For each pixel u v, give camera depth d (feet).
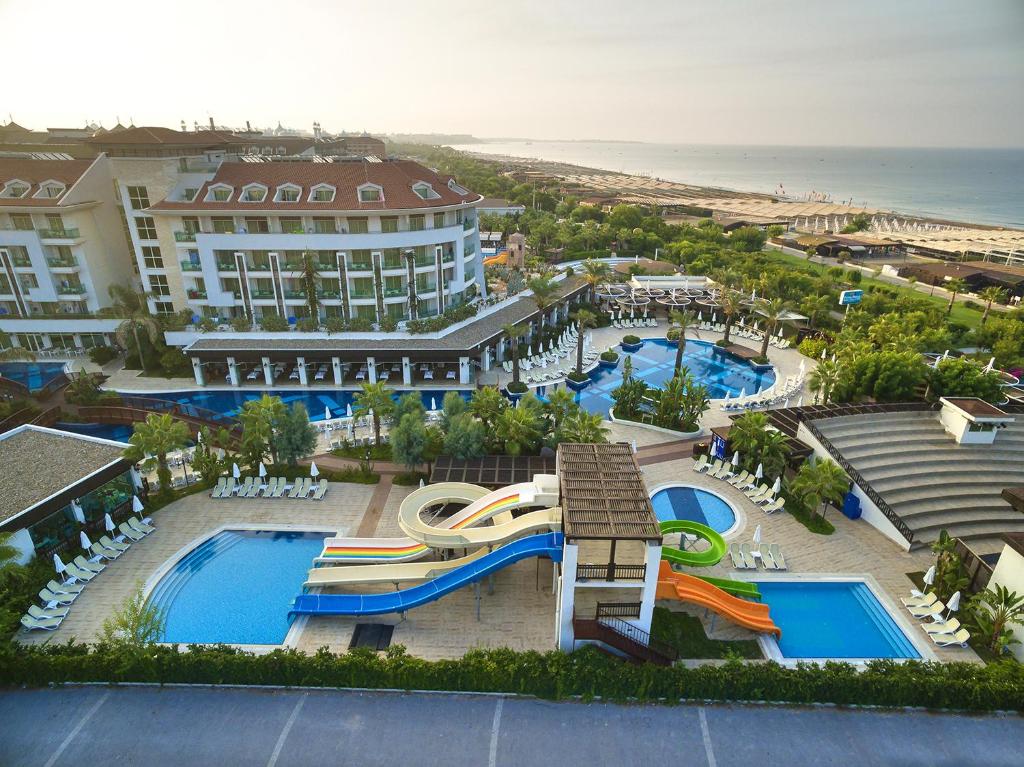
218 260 200.54
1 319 201.77
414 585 99.30
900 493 120.37
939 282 361.10
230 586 100.37
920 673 78.59
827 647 89.51
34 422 154.40
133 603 81.25
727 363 219.20
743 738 74.23
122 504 114.52
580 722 76.38
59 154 243.60
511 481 118.62
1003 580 89.56
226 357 181.98
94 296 210.59
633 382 167.73
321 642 87.86
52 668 79.00
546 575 103.35
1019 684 76.74
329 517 118.32
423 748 72.54
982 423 130.31
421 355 184.34
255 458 129.08
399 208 194.70
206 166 216.54
